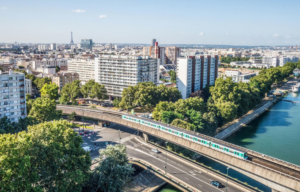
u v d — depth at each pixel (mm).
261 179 122188
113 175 122625
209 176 138000
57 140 117312
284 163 123312
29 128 123188
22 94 185000
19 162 94812
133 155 165625
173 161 156625
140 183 141625
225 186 127438
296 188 108125
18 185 94500
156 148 178625
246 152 131500
